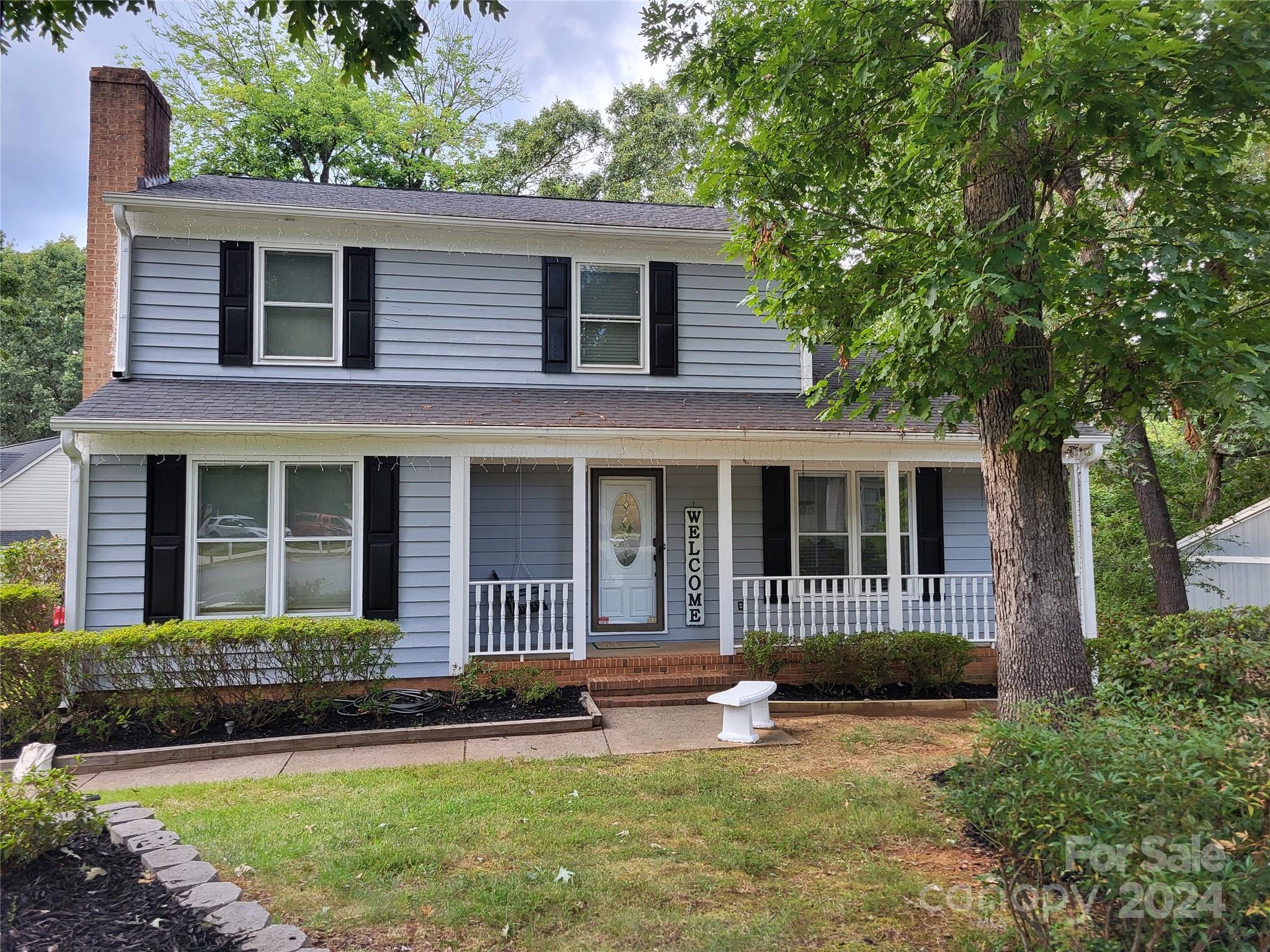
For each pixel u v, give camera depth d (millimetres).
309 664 7383
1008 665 5648
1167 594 12430
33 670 6949
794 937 3506
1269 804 2693
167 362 9180
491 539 10367
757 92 6227
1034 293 4566
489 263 10172
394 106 24234
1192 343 4418
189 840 4574
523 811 5113
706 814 5062
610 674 8938
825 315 6621
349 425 8188
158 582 8156
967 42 5660
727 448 9266
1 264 10750
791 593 9664
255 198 10039
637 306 10656
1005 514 5711
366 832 4703
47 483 21984
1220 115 4793
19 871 3621
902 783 5777
